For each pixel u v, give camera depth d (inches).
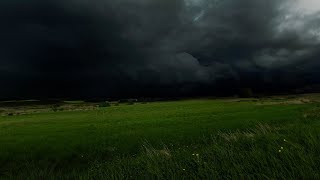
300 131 703.1
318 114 1740.9
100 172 528.7
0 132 2100.1
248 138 655.1
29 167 893.8
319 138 551.8
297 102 5073.8
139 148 1153.4
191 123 2237.9
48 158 1059.3
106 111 4972.9
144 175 477.1
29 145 1402.6
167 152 616.1
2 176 786.2
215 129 1744.6
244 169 452.1
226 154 524.7
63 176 556.7
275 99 6879.9
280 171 432.5
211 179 440.8
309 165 432.5
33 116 4298.7
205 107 4847.4
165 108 5216.5
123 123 2591.0
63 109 6397.6
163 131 1802.4
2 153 1138.0
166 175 467.2
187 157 553.0
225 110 3700.8
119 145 1321.4
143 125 2308.1
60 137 1713.8
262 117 2268.7
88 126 2412.6
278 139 602.9
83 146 1326.3
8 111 6643.7
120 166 558.3
